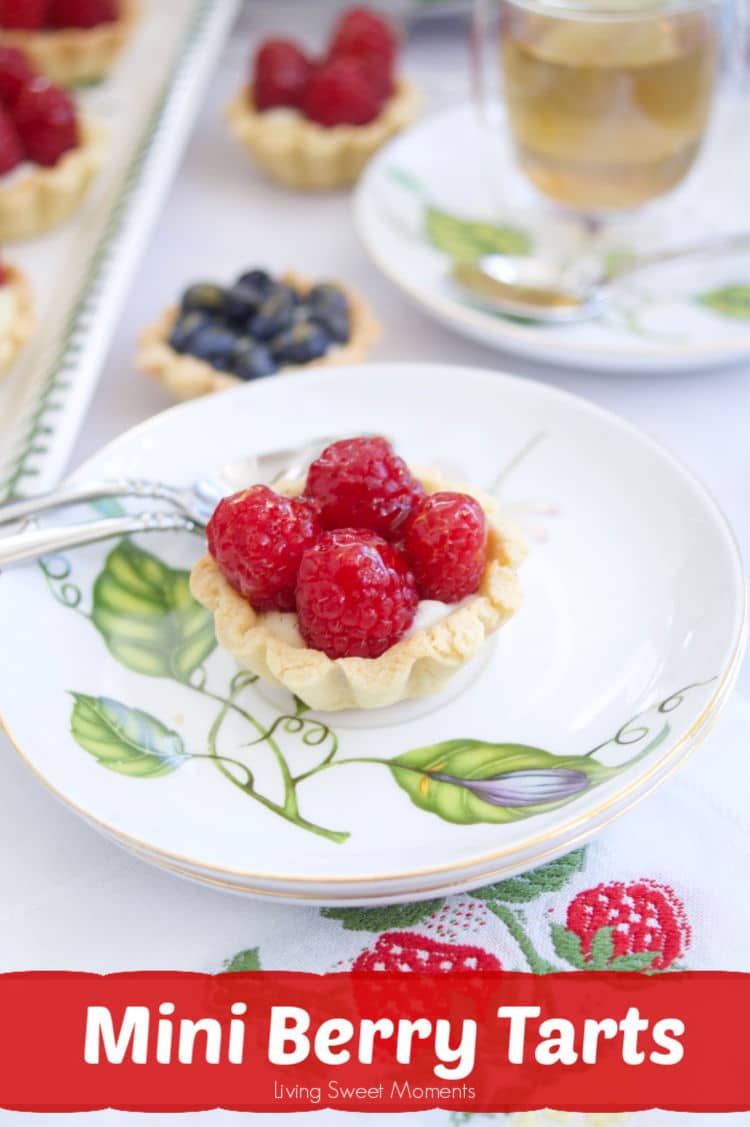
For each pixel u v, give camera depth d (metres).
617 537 0.37
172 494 0.38
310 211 0.53
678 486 0.37
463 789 0.32
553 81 0.45
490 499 0.36
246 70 0.62
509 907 0.32
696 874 0.32
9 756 0.34
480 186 0.51
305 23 0.65
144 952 0.31
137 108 0.58
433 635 0.33
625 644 0.35
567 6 0.45
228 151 0.57
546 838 0.30
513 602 0.34
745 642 0.33
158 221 0.53
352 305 0.45
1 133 0.49
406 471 0.35
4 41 0.59
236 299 0.43
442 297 0.44
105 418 0.44
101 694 0.34
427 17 0.64
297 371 0.41
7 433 0.42
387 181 0.50
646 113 0.45
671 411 0.43
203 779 0.33
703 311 0.44
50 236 0.52
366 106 0.53
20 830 0.33
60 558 0.37
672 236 0.49
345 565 0.33
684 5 0.44
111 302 0.46
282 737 0.34
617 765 0.32
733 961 0.31
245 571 0.34
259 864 0.30
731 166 0.51
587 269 0.47
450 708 0.34
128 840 0.31
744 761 0.33
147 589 0.37
